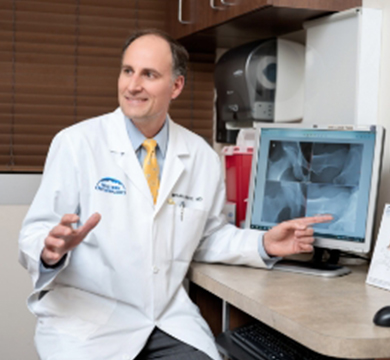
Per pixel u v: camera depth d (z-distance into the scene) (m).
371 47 1.83
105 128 1.67
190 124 2.69
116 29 2.55
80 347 1.46
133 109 1.57
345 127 1.71
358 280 1.59
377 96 1.86
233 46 2.55
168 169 1.66
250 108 2.25
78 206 1.58
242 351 1.50
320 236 1.72
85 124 1.66
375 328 1.15
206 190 1.77
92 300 1.57
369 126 1.67
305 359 1.38
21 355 2.45
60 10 2.48
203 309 1.99
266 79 2.23
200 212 1.72
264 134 1.86
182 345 1.61
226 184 2.25
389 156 1.81
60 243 1.27
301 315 1.24
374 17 1.83
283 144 1.83
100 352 1.47
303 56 2.28
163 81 1.59
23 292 2.44
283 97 2.26
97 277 1.55
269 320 1.29
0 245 2.42
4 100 2.45
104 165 1.59
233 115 2.37
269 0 1.83
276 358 1.40
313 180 1.76
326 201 1.73
